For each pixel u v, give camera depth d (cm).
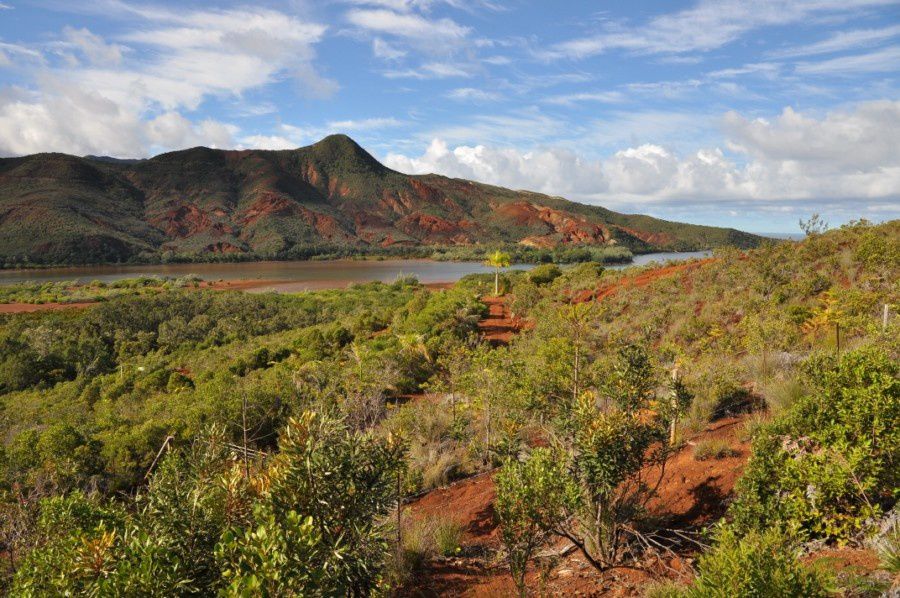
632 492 530
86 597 307
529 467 407
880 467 374
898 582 277
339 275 15125
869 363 430
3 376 4156
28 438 1213
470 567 523
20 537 515
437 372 1872
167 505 351
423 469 845
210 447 415
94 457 1204
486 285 5362
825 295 1443
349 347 2906
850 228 1812
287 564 269
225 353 4225
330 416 377
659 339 1539
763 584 261
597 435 427
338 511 345
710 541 435
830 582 273
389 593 466
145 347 5078
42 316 6044
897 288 1165
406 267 19150
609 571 439
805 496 401
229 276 14975
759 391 760
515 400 796
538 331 1886
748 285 1711
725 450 571
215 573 324
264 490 345
